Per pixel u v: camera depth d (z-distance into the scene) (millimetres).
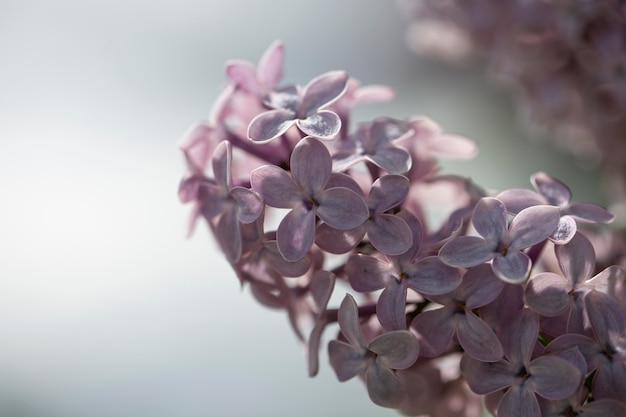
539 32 287
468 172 427
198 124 229
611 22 278
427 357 215
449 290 199
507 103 426
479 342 199
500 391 211
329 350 212
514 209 209
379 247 202
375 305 217
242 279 215
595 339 197
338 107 227
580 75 290
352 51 583
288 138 223
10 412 463
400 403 206
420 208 234
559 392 195
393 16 561
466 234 215
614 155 304
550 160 408
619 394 196
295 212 205
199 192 222
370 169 215
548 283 200
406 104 550
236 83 229
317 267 217
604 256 231
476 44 319
